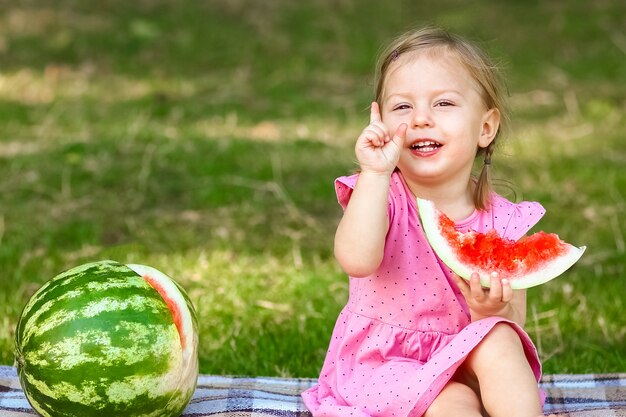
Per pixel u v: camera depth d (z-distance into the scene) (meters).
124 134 12.47
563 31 17.25
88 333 4.82
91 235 9.48
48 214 10.01
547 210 10.17
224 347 7.01
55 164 11.39
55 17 17.28
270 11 18.30
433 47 5.52
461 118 5.41
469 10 18.12
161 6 18.19
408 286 5.48
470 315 5.44
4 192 10.56
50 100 13.95
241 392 5.73
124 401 4.85
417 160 5.43
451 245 5.12
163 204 10.43
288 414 5.44
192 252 9.05
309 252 9.09
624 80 15.22
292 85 14.98
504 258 5.12
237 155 11.77
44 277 8.37
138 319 4.90
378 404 5.19
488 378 4.92
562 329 7.34
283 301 7.93
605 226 9.72
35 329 4.89
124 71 15.40
